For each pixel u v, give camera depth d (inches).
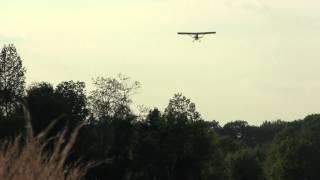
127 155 6451.8
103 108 6525.6
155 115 7465.6
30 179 327.3
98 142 5738.2
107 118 6496.1
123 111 6599.4
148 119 7465.6
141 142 6924.2
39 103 4995.1
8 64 6269.7
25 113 346.9
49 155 339.3
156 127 7401.6
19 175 325.7
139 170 6737.2
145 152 6894.7
